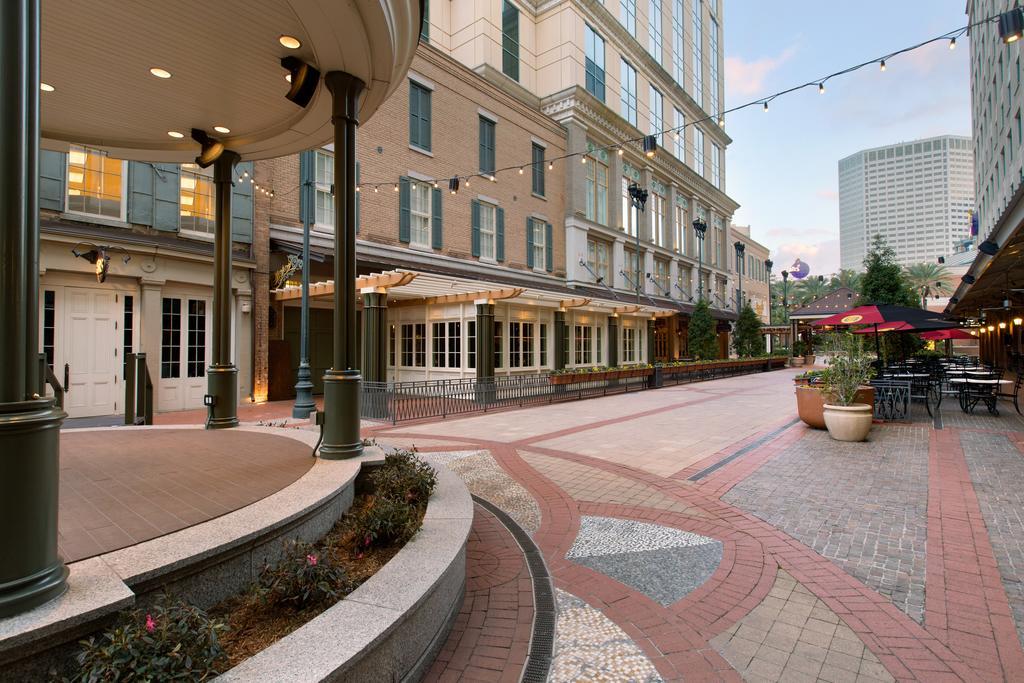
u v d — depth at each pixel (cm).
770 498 566
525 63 2586
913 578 372
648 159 3042
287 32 456
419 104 1834
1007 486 591
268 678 187
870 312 1173
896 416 1152
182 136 662
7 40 198
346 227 498
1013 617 318
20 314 201
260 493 362
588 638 300
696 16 3962
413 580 273
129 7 427
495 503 560
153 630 193
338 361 493
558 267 2459
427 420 1152
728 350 3869
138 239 1145
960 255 6300
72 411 1070
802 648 289
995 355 2892
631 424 1095
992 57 2378
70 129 640
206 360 1302
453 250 1933
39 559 202
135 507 328
